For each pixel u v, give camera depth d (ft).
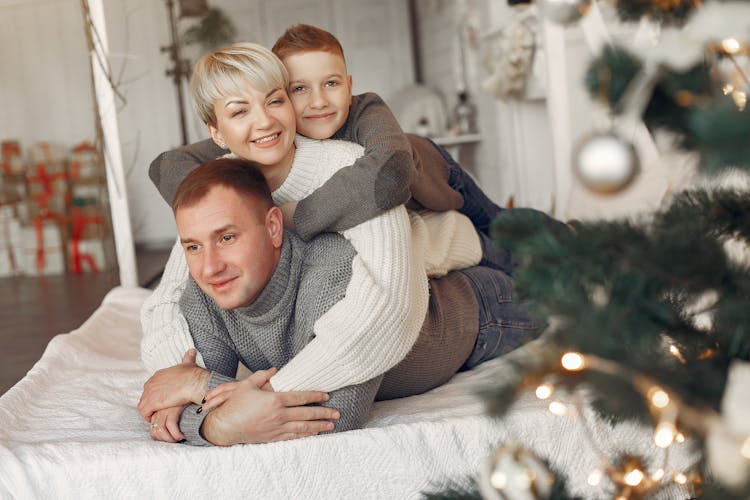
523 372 2.76
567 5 3.02
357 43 25.86
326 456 4.90
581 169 2.64
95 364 7.26
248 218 5.03
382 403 5.92
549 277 2.72
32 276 21.29
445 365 6.15
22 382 6.29
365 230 5.42
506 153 17.40
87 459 4.87
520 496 3.04
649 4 2.97
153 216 15.90
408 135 7.84
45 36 24.61
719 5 2.60
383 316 5.15
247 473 4.85
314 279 5.32
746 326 2.74
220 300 5.09
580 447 5.00
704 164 2.15
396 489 4.95
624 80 2.77
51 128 24.80
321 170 5.74
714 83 2.79
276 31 25.54
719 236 2.95
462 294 6.49
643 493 3.42
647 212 2.94
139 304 9.90
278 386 5.03
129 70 14.78
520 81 15.10
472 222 8.34
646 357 2.77
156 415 5.24
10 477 4.77
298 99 6.30
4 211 22.06
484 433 4.99
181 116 18.01
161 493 4.84
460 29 20.30
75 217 22.08
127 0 14.92
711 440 2.43
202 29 19.60
